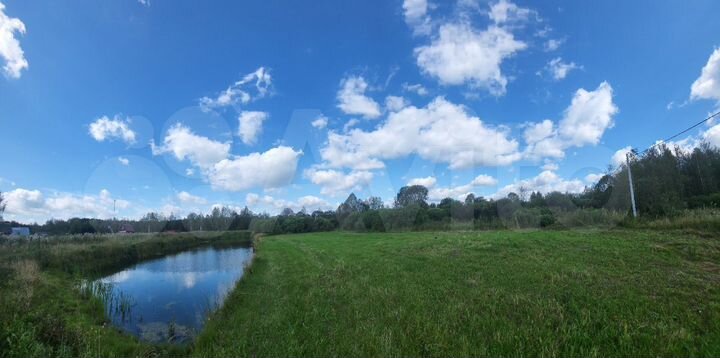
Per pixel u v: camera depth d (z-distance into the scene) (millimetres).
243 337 7219
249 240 51125
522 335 6066
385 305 8539
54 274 17047
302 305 9258
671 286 8430
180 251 34812
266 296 10859
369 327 7059
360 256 18562
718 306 6875
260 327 7758
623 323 6254
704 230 16250
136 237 36750
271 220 56281
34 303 10211
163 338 9312
